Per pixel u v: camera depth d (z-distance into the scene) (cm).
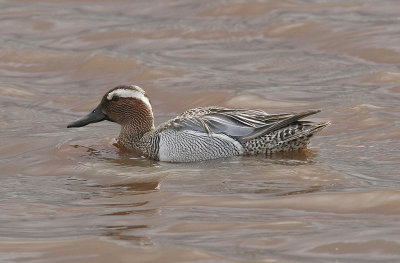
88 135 1773
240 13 2681
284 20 2567
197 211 1274
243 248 1120
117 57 2330
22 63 2353
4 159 1622
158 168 1528
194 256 1097
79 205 1327
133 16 2733
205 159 1562
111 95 1691
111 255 1118
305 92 2033
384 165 1473
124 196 1366
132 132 1667
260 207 1282
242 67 2261
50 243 1164
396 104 1881
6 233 1209
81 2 2895
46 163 1580
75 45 2486
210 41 2484
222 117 1588
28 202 1350
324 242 1131
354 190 1338
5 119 1916
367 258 1081
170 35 2539
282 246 1123
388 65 2191
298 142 1556
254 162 1520
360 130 1700
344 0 2742
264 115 1574
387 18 2538
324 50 2338
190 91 2069
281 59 2300
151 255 1110
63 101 2059
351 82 2083
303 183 1391
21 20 2705
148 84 2139
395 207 1257
